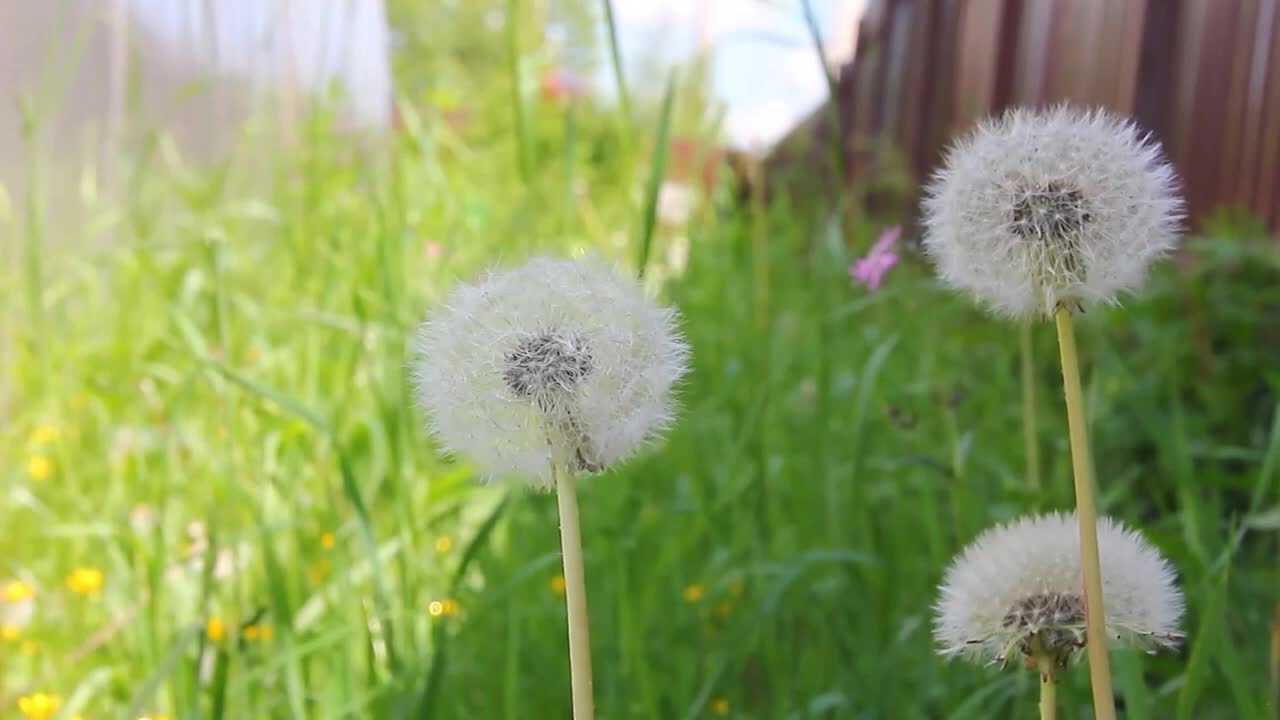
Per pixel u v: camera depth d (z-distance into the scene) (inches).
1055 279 8.7
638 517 23.0
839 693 16.4
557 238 31.7
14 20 35.6
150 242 31.8
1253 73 31.6
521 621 18.9
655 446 8.7
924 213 9.7
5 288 29.9
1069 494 20.0
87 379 26.0
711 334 30.9
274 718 17.8
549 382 8.2
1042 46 40.0
